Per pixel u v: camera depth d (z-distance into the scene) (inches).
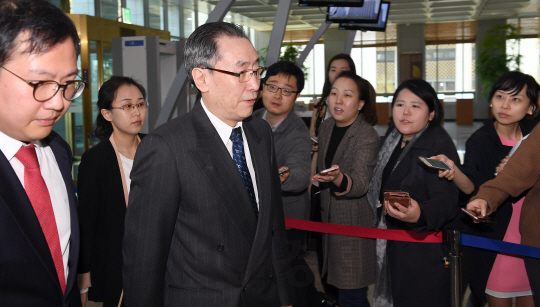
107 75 307.0
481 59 676.1
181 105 232.4
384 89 898.7
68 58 39.3
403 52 858.1
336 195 93.7
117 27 312.5
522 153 76.9
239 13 678.5
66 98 40.6
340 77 104.7
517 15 774.5
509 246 82.2
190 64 57.4
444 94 871.7
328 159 110.6
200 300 55.7
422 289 86.9
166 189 54.5
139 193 55.0
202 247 56.3
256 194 62.6
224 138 60.0
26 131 39.6
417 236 87.7
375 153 100.4
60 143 50.9
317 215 114.1
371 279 101.0
